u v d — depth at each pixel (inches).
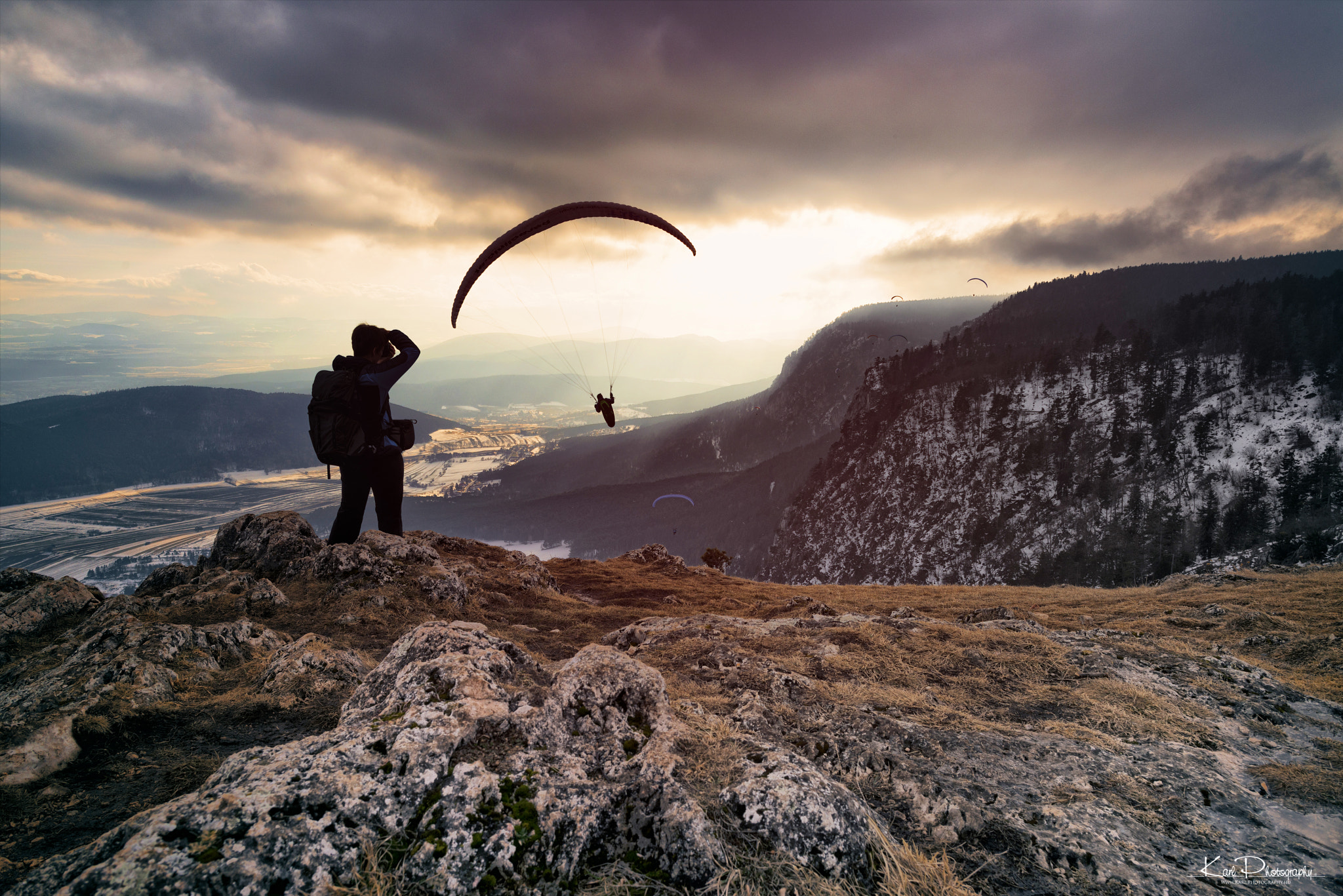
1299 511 5241.1
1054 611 714.8
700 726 171.0
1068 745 204.5
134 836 95.5
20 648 327.9
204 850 93.9
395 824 110.7
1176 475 6264.8
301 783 112.2
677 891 107.0
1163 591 883.4
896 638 344.8
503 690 164.2
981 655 315.9
